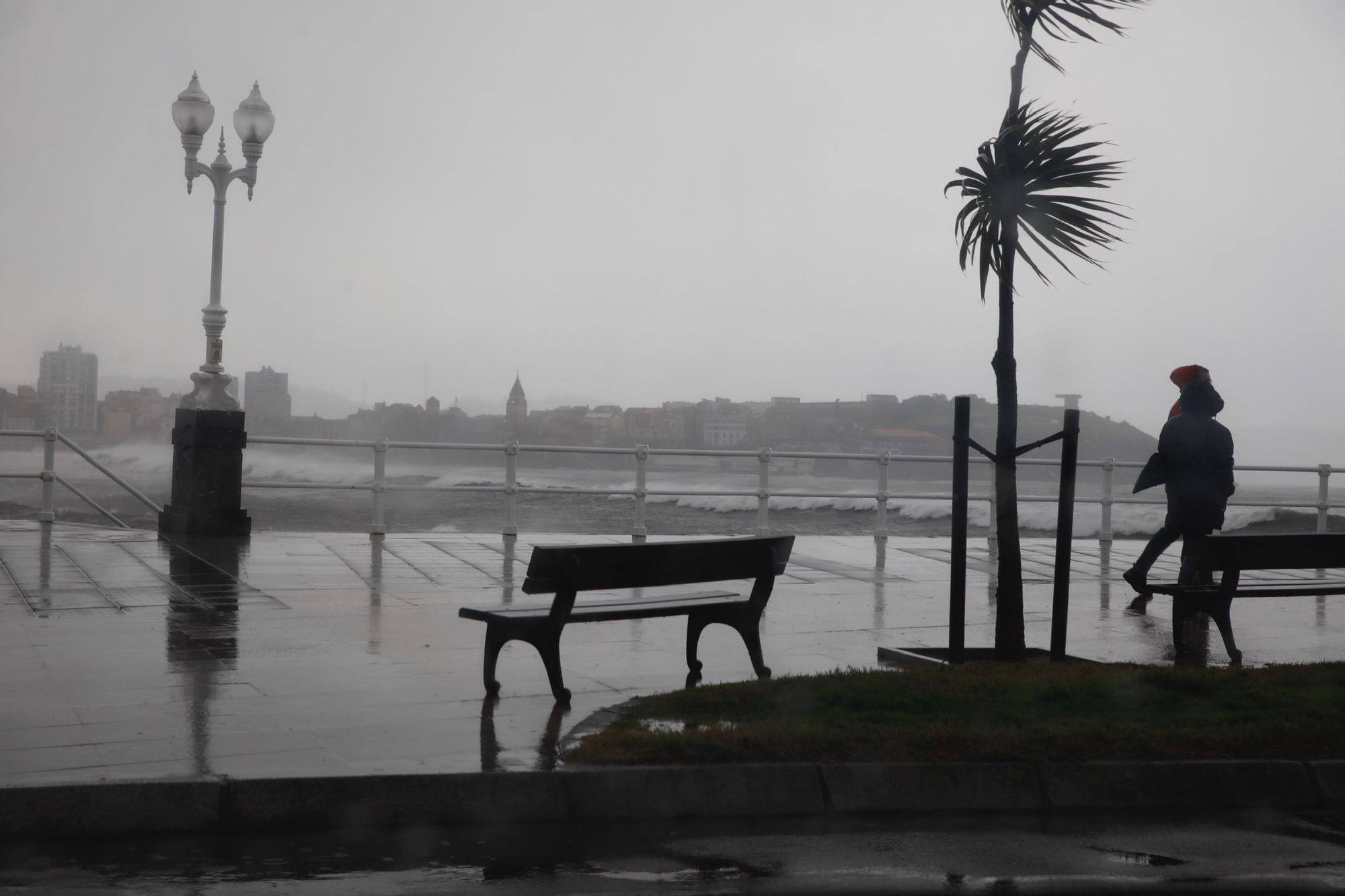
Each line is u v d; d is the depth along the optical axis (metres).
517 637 6.74
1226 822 5.40
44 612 9.32
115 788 4.74
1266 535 8.95
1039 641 9.55
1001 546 8.14
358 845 4.71
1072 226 7.88
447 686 7.08
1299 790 5.73
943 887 4.41
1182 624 8.95
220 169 15.29
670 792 5.20
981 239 8.02
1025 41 7.90
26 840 4.61
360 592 10.91
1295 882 4.57
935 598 11.88
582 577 6.80
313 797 4.89
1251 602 12.34
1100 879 4.54
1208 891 4.44
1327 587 9.36
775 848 4.82
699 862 4.62
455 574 12.37
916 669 7.54
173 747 5.45
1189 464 11.05
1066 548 8.00
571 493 16.28
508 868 4.48
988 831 5.15
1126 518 40.06
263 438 15.41
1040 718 6.30
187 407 15.18
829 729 5.87
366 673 7.38
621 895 4.22
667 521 34.88
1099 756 5.79
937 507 48.94
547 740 5.77
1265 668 7.86
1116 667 7.70
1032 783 5.54
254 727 5.90
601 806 5.12
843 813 5.32
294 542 14.73
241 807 4.83
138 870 4.33
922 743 5.73
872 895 4.30
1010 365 8.08
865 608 11.05
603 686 7.21
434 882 4.30
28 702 6.36
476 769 5.16
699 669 7.55
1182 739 5.98
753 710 6.41
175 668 7.34
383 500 15.81
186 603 9.95
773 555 7.68
